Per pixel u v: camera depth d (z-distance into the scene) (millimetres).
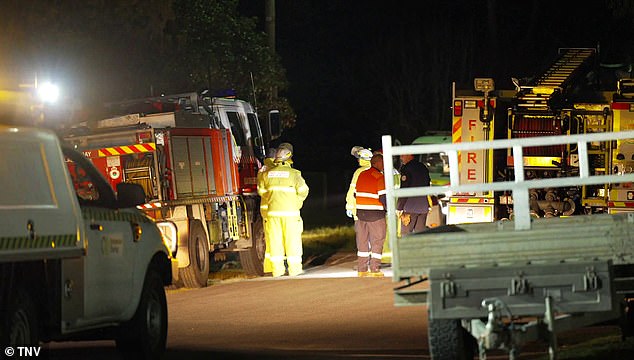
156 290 13656
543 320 10805
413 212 23984
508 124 24250
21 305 10734
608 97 24375
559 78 24891
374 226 23922
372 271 24109
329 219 48438
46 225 10781
